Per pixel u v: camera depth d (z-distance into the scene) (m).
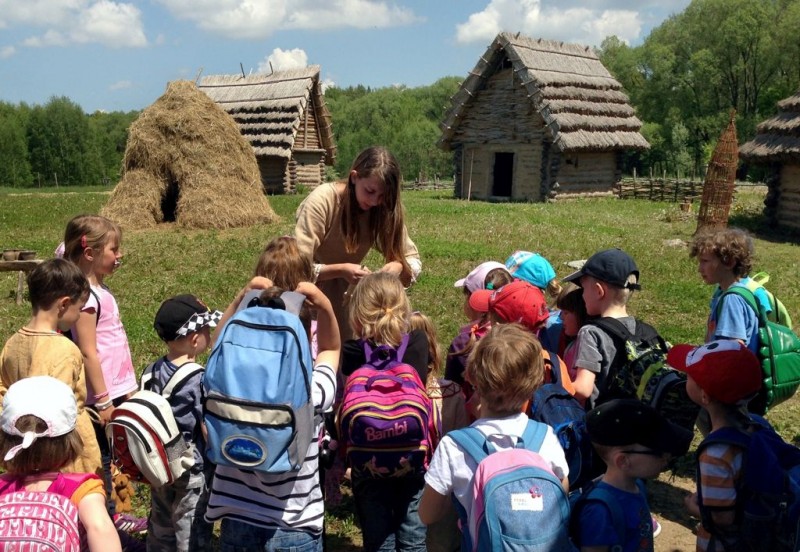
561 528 2.63
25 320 9.73
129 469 3.30
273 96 37.38
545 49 32.97
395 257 4.86
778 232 21.30
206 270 13.45
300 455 2.92
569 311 4.29
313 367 3.38
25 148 102.56
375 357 3.57
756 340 3.91
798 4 65.69
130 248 16.14
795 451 2.82
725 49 69.75
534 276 4.83
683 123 74.25
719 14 70.81
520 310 3.73
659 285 12.39
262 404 2.82
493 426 2.96
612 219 23.36
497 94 32.91
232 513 3.15
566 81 31.78
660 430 2.71
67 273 3.55
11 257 10.70
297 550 3.13
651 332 3.84
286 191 36.59
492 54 31.94
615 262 3.88
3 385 3.58
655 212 26.78
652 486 5.30
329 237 4.78
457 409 4.29
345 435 3.43
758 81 71.25
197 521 3.62
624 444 2.69
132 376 4.44
